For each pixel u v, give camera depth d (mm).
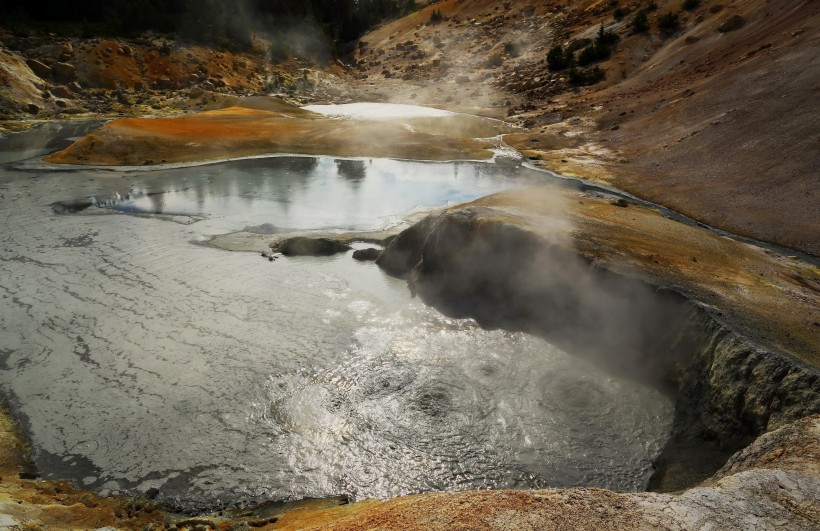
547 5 77125
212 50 67500
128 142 33500
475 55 71438
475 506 5906
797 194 22281
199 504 9398
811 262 18312
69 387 12273
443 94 58000
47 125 44219
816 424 7285
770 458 6965
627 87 45719
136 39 64188
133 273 18000
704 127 30453
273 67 71312
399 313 15438
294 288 17031
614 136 35125
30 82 50625
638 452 10430
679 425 10773
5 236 20969
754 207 22250
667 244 16078
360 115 45344
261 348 13773
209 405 11750
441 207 24859
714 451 9789
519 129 41250
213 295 16547
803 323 11664
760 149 26141
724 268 14859
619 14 61188
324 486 9820
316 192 27203
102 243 20500
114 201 25438
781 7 42000
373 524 5867
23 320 14969
